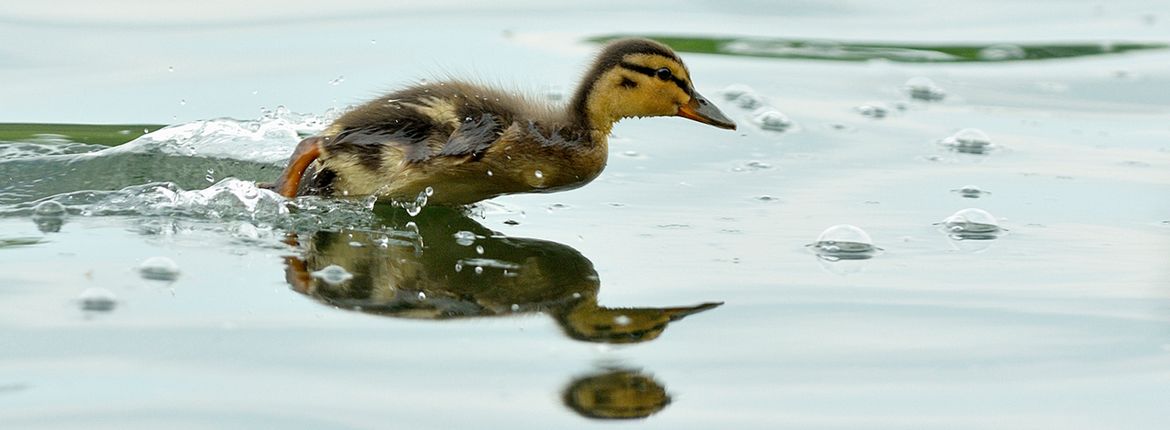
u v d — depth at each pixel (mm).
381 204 12969
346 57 18531
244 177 13914
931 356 9695
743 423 8531
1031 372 9430
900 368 9477
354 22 20203
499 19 20797
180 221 12258
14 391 8672
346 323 10008
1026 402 8922
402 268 11359
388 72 17891
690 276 11461
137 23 19750
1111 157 15727
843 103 17859
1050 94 18469
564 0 22234
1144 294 11078
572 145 13133
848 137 16391
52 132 15312
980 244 12531
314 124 15508
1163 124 17156
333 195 13008
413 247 11961
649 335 10008
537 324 10172
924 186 14492
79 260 11133
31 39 18828
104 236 11797
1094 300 10938
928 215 13445
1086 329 10258
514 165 12828
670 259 11938
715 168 15102
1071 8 22719
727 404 8812
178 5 20688
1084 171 15141
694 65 19297
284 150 14664
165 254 11367
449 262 11594
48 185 13414
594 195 14039
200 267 11094
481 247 12094
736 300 10844
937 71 19484
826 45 20609
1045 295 11070
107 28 19469
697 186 14430
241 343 9547
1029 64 19812
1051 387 9172
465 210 13312
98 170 13867
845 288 11188
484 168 12727
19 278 10656
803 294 11016
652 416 8594
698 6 22297
